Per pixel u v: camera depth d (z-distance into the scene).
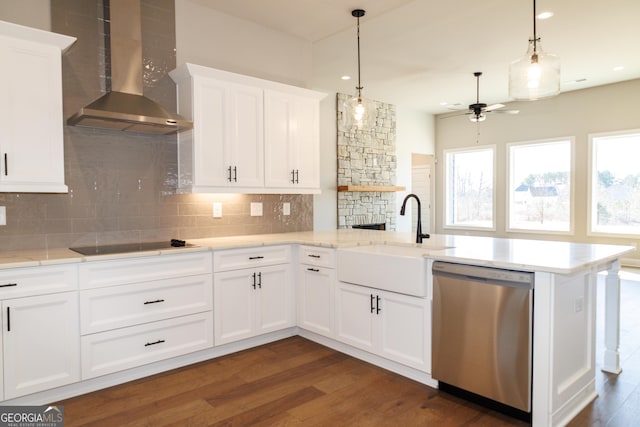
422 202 9.22
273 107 3.75
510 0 3.77
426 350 2.62
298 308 3.60
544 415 2.10
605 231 6.93
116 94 2.97
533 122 7.66
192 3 3.59
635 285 5.40
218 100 3.39
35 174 2.57
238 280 3.26
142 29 3.32
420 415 2.32
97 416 2.32
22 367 2.34
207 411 2.38
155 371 2.90
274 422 2.26
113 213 3.20
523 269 2.13
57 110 2.64
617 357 2.85
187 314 2.99
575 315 2.33
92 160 3.10
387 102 7.84
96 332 2.60
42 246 2.90
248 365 3.03
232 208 3.87
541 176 7.73
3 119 2.46
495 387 2.27
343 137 7.14
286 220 4.29
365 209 7.51
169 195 3.48
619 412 2.32
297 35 4.33
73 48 2.99
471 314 2.35
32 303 2.36
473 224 8.72
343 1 3.62
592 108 6.95
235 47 3.87
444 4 3.84
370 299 2.96
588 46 4.96
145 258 2.78
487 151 8.46
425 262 2.59
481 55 5.25
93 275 2.59
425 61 5.48
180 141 3.47
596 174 7.03
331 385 2.70
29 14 2.82
